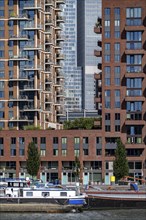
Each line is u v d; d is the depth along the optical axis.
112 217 159.50
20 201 170.88
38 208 170.25
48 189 171.50
